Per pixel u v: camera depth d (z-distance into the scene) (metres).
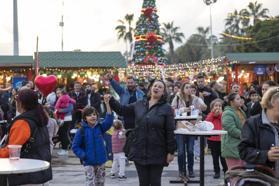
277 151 4.77
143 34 34.09
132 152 6.69
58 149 15.81
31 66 26.92
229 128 8.36
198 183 9.98
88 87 15.17
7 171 4.31
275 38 57.62
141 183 6.67
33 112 5.44
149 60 33.72
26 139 5.30
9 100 14.28
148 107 6.75
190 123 8.78
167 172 11.30
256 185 4.70
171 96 13.32
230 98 8.56
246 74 30.02
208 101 13.34
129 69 27.62
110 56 27.94
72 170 11.79
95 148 7.57
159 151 6.61
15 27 29.66
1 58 27.20
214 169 10.48
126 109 7.04
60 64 26.73
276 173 4.79
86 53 28.30
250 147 5.02
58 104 14.78
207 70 29.56
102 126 7.70
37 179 5.28
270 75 29.89
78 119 15.02
